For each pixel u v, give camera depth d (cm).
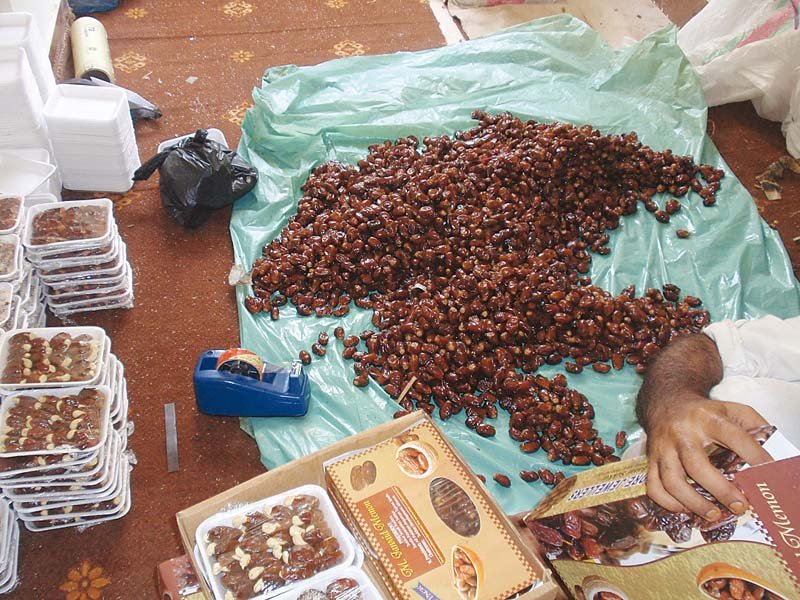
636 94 374
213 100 377
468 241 289
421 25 435
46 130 303
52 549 223
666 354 200
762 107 385
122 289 280
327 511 161
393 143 348
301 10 435
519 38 396
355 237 288
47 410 208
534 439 247
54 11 353
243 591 149
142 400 261
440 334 263
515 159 309
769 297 301
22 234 253
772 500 126
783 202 354
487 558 152
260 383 246
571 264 299
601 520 162
